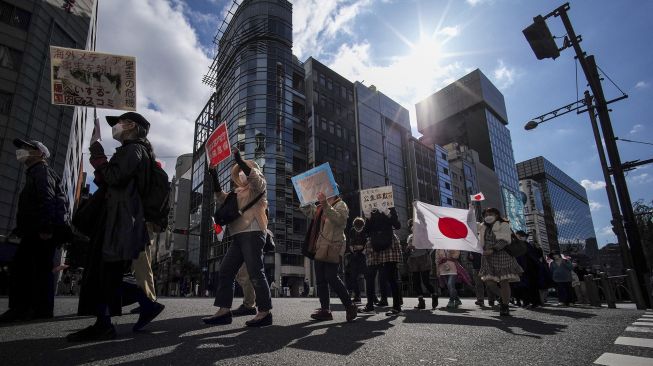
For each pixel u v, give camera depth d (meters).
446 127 104.56
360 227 7.06
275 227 39.00
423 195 59.72
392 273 5.08
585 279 8.45
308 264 39.62
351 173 50.06
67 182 25.33
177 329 3.01
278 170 41.62
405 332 3.02
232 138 43.47
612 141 9.08
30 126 21.59
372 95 57.34
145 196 2.68
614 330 3.35
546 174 138.88
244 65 45.47
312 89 49.03
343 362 1.93
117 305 3.02
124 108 4.05
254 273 3.35
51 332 2.78
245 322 3.54
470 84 102.81
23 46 22.16
